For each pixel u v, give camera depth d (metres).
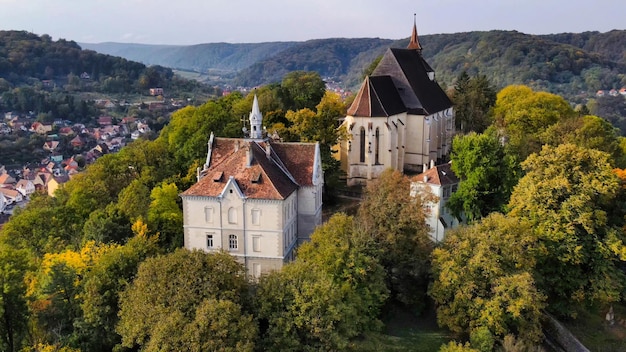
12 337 61.97
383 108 109.50
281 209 72.56
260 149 80.75
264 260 74.81
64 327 62.66
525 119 120.19
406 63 123.19
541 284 71.00
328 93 140.12
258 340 53.97
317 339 54.88
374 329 64.75
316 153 82.81
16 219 93.06
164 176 102.69
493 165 85.50
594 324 73.88
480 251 65.44
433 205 90.25
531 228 71.31
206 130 106.69
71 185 113.69
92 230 81.38
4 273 61.41
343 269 63.50
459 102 148.25
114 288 63.06
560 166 73.56
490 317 62.59
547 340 69.75
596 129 102.44
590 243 71.75
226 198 73.75
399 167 117.75
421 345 66.31
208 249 76.12
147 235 80.88
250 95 146.88
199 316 51.03
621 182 80.81
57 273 63.38
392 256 72.69
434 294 67.69
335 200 105.12
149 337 55.56
